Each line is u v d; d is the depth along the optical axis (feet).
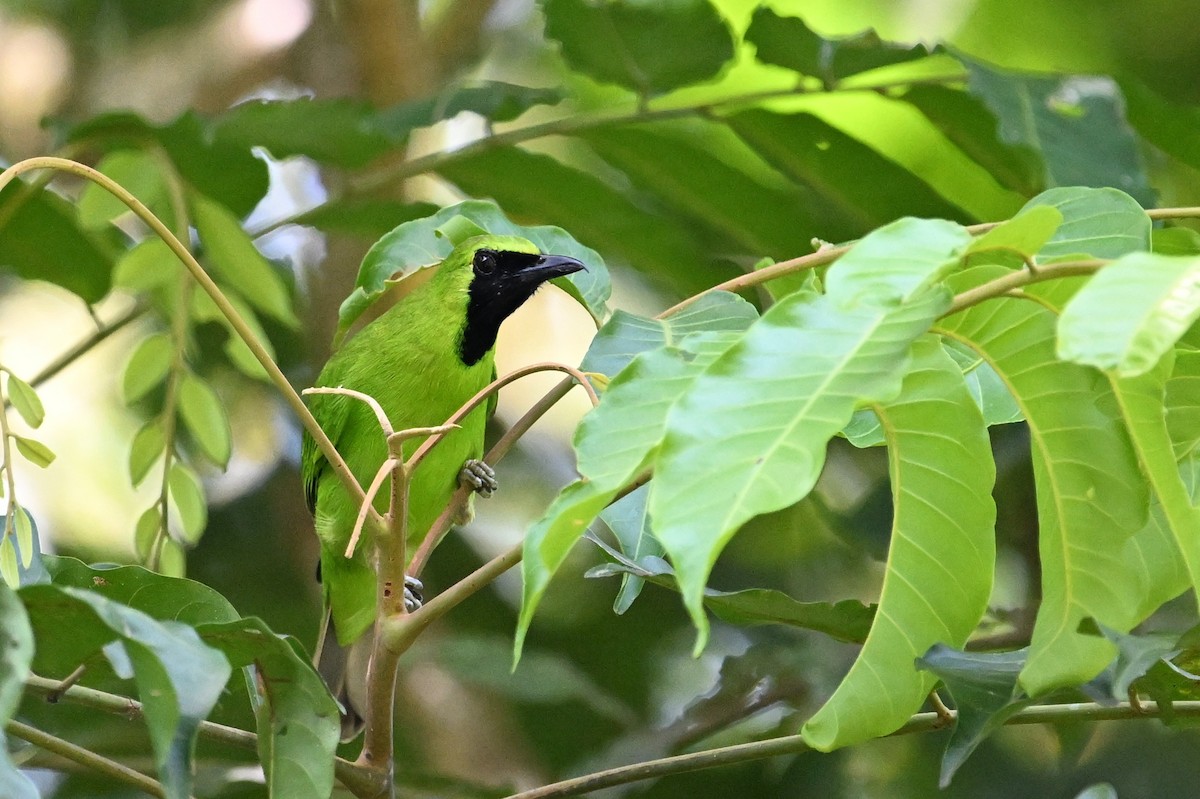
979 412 16.98
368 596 34.73
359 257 46.68
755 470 12.62
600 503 13.89
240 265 30.17
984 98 29.12
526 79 52.31
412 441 33.50
